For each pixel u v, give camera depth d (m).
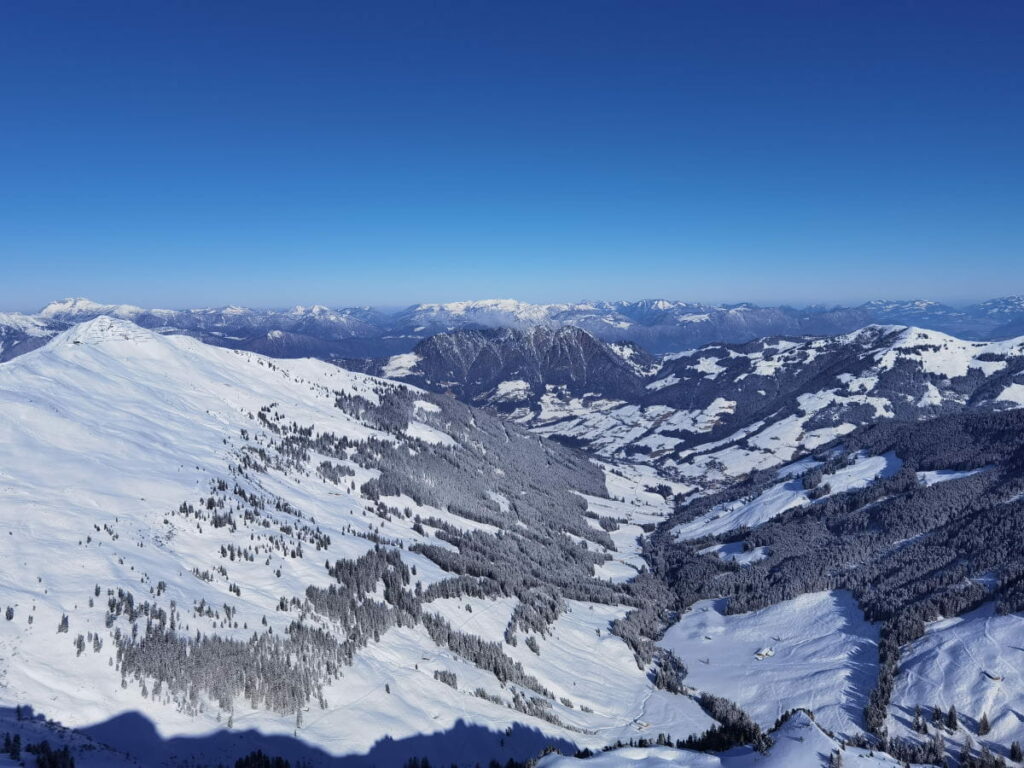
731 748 98.62
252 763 80.88
